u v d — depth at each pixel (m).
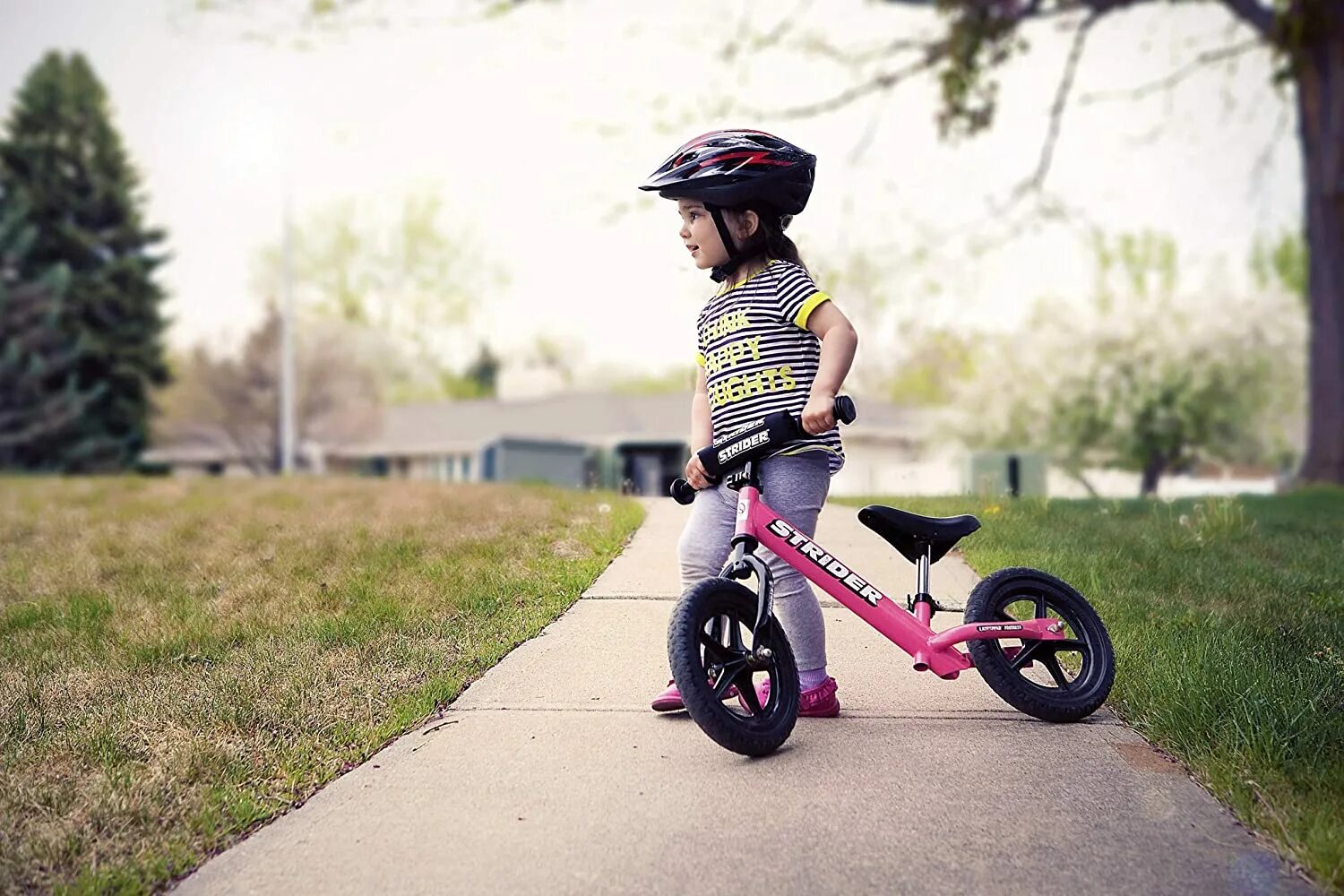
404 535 6.16
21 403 31.75
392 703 3.51
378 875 2.42
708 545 3.31
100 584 5.34
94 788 2.89
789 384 3.24
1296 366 27.62
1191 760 2.96
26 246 33.47
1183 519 6.72
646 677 3.76
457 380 55.56
